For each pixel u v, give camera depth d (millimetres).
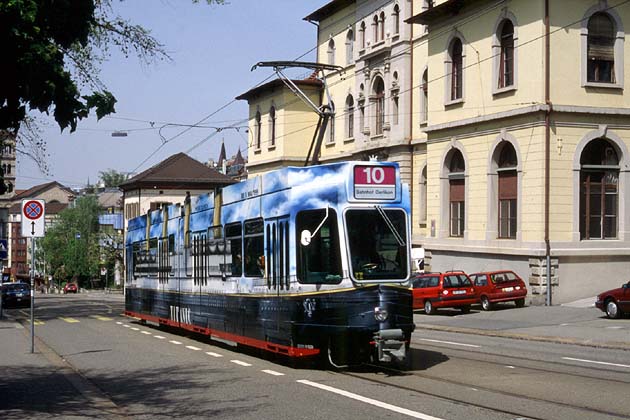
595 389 12172
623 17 32281
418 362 15852
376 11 45500
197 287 20688
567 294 31312
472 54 35094
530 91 31641
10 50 8836
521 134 32125
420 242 41469
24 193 144750
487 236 33969
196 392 12414
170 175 86938
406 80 42438
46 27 9164
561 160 31281
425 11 37219
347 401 11188
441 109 37219
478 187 34656
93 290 101812
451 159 37125
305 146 54969
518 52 32375
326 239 14211
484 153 34281
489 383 12875
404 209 14555
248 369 15078
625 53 32281
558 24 31406
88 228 98875
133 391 12742
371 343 13922
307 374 14180
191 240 21500
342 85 50781
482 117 34156
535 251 31109
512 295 31391
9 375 14781
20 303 48969
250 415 10320
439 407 10602
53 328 28125
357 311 13875
